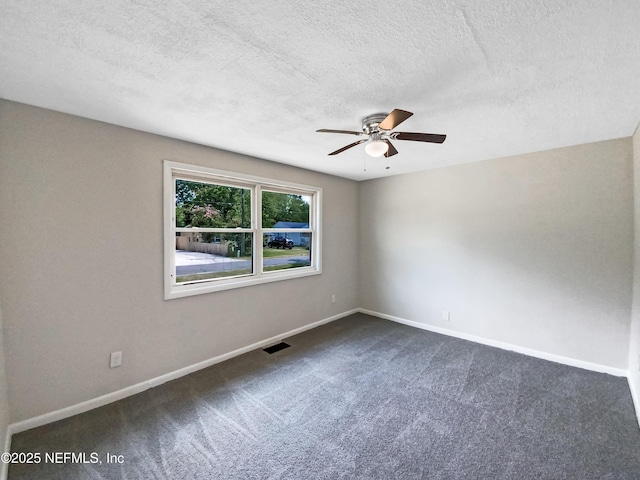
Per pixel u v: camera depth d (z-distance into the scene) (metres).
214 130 2.42
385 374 2.71
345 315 4.61
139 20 1.17
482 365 2.89
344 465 1.65
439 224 3.85
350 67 1.52
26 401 1.92
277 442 1.83
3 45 1.31
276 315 3.55
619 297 2.66
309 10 1.12
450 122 2.27
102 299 2.22
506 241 3.29
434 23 1.19
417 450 1.76
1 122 1.83
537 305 3.10
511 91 1.77
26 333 1.92
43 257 1.98
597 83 1.67
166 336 2.58
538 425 1.98
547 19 1.17
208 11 1.12
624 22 1.17
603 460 1.67
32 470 1.60
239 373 2.73
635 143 2.44
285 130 2.42
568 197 2.90
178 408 2.18
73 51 1.37
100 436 1.87
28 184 1.92
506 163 3.27
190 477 1.56
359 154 3.17
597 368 2.76
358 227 4.81
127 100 1.88
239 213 3.29
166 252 2.56
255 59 1.44
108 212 2.25
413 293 4.14
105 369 2.24
